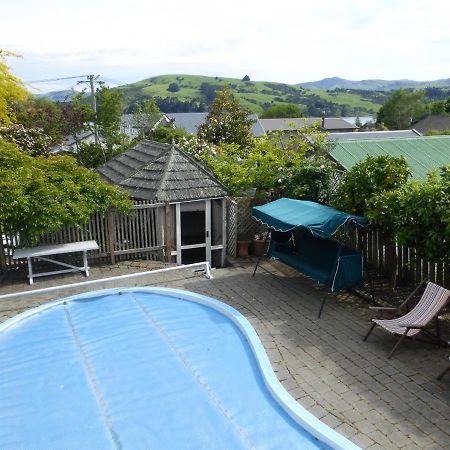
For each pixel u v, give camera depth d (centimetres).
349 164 1805
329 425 598
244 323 896
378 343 812
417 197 865
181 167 1413
